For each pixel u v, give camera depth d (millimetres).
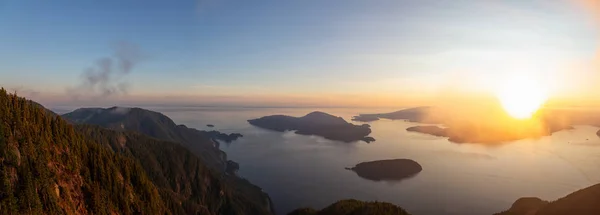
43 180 84812
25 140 88188
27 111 97188
